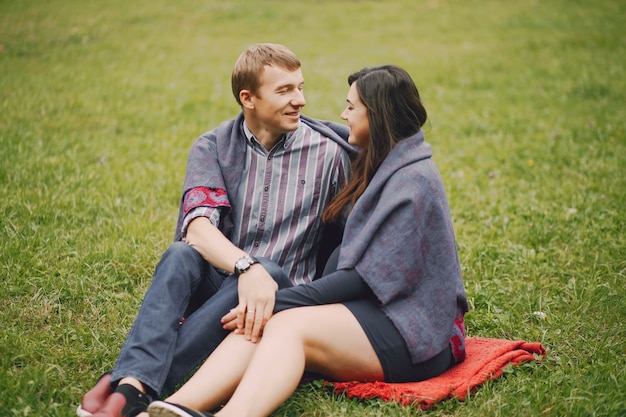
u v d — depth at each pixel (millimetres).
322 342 2795
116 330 3506
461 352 3102
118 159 6398
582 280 4207
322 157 3297
